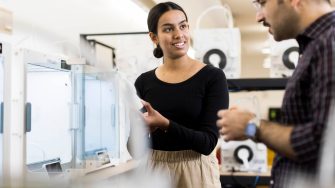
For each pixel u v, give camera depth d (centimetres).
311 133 88
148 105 146
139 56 265
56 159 184
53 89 183
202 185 155
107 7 346
